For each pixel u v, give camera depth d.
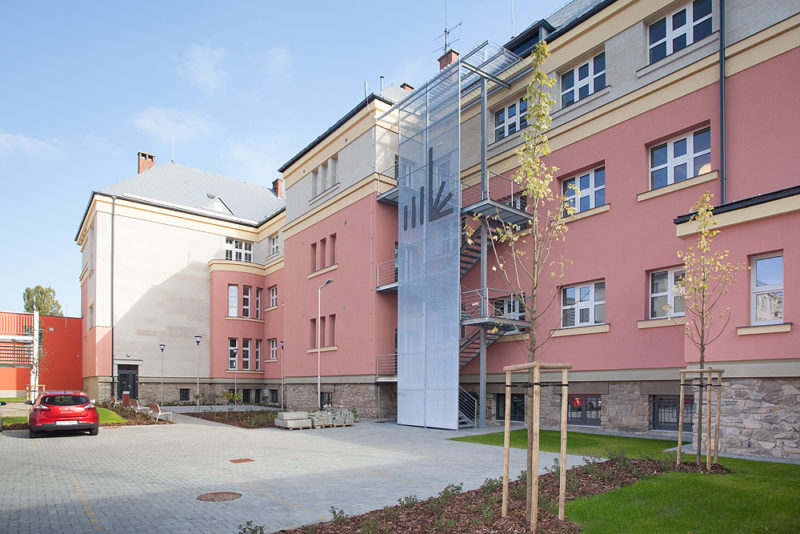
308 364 24.66
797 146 11.62
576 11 19.41
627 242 14.78
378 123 21.88
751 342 10.00
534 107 6.74
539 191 6.66
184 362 32.00
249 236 35.97
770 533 5.46
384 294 21.08
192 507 7.09
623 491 7.14
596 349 15.23
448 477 8.91
